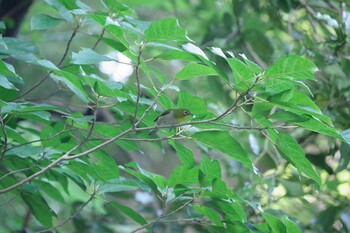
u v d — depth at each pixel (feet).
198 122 19.19
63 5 23.86
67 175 24.34
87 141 21.53
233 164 36.29
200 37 46.93
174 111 21.25
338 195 34.68
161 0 50.78
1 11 37.01
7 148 23.32
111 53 52.54
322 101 33.47
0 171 24.82
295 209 37.06
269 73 18.03
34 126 42.04
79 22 24.14
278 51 37.29
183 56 19.31
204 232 33.83
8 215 44.19
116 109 24.44
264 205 34.65
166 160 54.75
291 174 34.96
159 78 20.66
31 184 24.73
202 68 19.34
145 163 53.78
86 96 20.26
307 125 19.24
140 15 57.57
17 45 24.75
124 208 24.17
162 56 19.44
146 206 36.88
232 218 22.89
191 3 50.14
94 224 37.11
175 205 25.91
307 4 36.94
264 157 35.24
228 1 43.32
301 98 18.49
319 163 33.58
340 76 33.45
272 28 40.09
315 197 35.09
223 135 20.10
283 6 37.83
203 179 22.57
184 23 48.80
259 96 18.89
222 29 40.63
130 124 22.72
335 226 35.35
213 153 37.40
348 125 33.17
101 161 23.12
